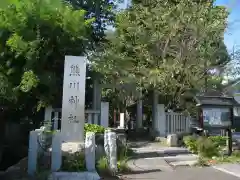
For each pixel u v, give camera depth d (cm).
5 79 1078
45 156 1020
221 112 1344
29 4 1159
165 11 1714
